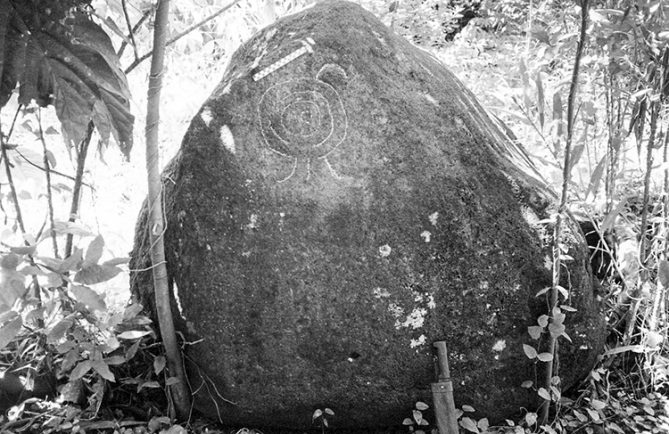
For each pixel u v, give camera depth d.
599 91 3.40
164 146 4.86
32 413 2.70
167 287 2.56
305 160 2.56
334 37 2.63
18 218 2.73
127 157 2.38
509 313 2.63
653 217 3.09
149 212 2.48
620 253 3.17
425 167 2.60
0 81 2.07
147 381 2.66
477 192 2.63
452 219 2.58
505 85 5.06
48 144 4.16
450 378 2.59
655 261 3.03
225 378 2.60
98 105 2.31
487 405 2.67
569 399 2.83
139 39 4.43
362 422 2.70
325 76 2.59
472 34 6.21
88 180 4.09
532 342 2.65
